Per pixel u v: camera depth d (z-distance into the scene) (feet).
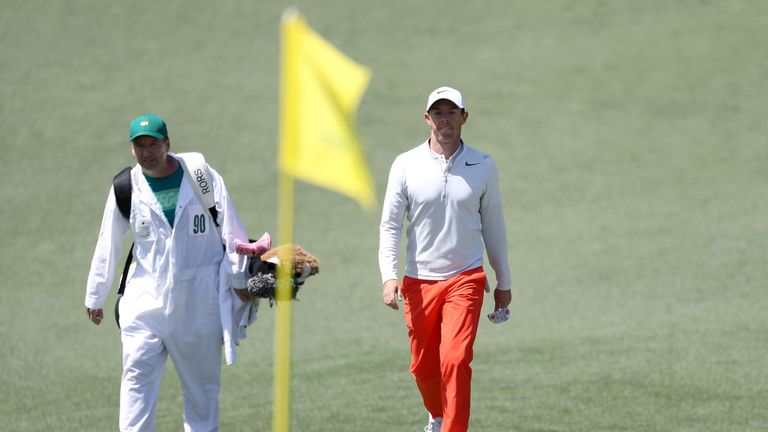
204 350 75.77
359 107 228.43
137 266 75.46
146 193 74.13
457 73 244.42
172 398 103.60
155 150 72.54
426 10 279.08
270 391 104.22
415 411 93.45
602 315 130.21
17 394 107.55
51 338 133.28
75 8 276.41
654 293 138.72
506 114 225.15
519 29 266.98
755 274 144.56
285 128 45.47
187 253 74.64
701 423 86.22
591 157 205.98
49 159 208.95
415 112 225.97
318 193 196.65
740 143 211.20
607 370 105.19
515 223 177.17
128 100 232.53
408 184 78.74
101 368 119.14
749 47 252.42
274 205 187.93
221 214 75.51
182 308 74.43
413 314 79.71
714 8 275.18
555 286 144.97
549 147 210.59
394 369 110.11
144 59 252.83
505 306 82.43
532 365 109.09
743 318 124.67
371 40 261.85
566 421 88.02
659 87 236.63
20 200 192.85
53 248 174.09
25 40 259.80
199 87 238.68
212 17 274.36
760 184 190.90
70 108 229.04
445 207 77.87
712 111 225.76
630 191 189.88
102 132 219.41
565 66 247.50
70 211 188.96
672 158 204.85
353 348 120.57
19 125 221.46
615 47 255.70
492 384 101.86
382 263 79.87
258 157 208.54
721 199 183.83
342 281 153.07
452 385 75.25
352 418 91.56
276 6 281.13
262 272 72.79
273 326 137.08
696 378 100.48
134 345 74.28
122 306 75.25
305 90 45.47
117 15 273.75
